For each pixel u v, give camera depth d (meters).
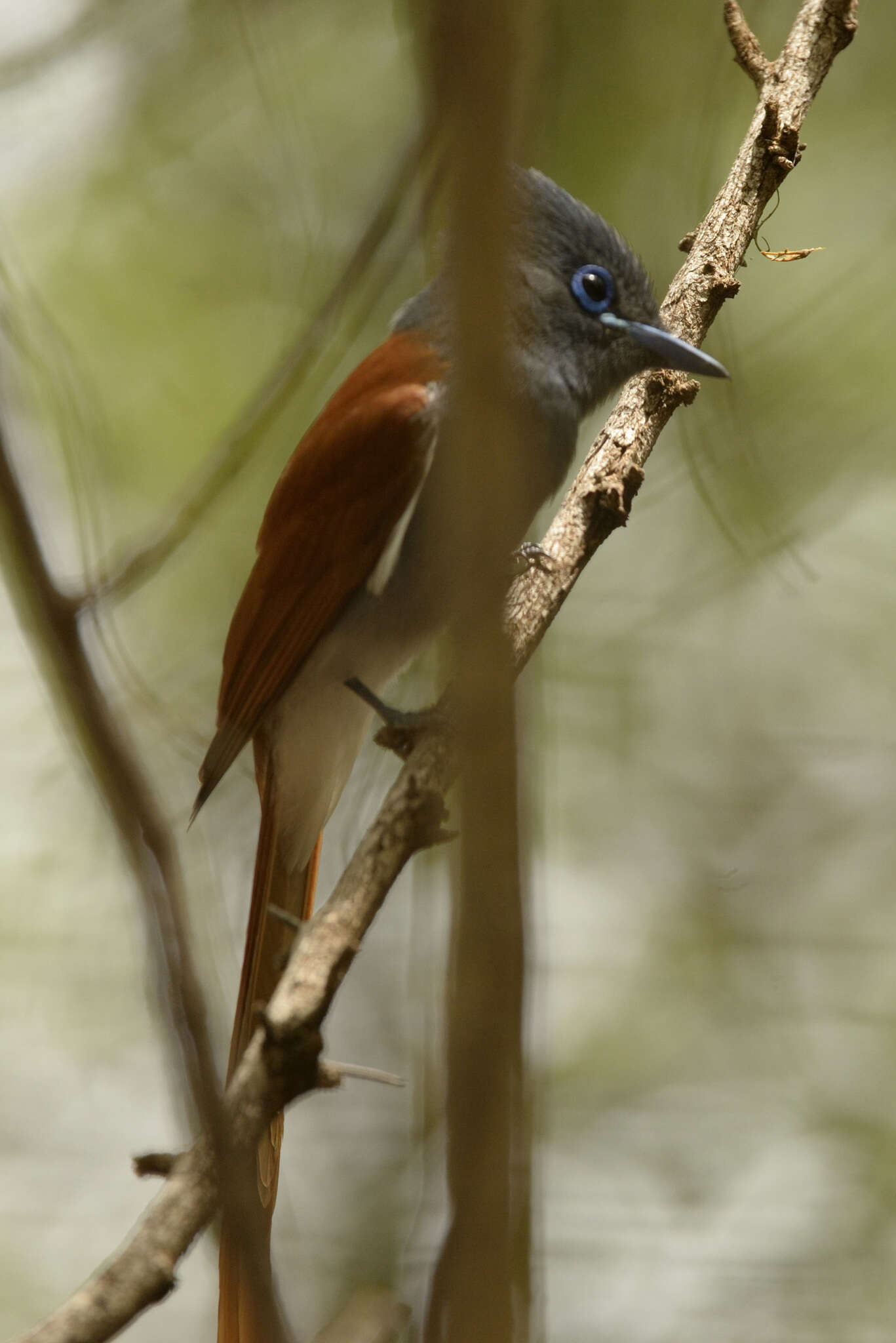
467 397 2.71
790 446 11.37
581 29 10.23
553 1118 11.06
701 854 12.20
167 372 10.61
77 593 2.94
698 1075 11.41
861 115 11.70
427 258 4.61
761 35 10.75
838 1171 11.06
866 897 12.31
